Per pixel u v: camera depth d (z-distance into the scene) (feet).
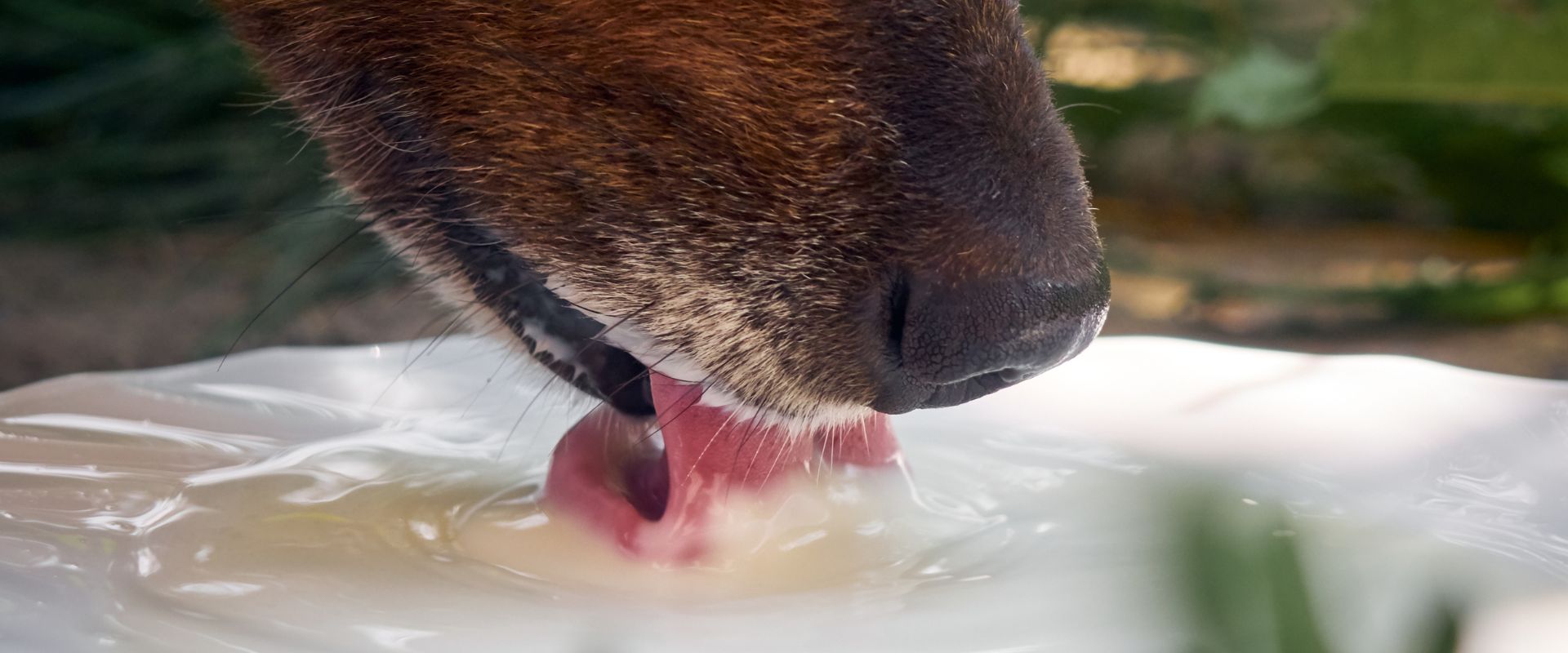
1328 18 4.85
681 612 2.20
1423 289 4.00
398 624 2.16
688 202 2.21
